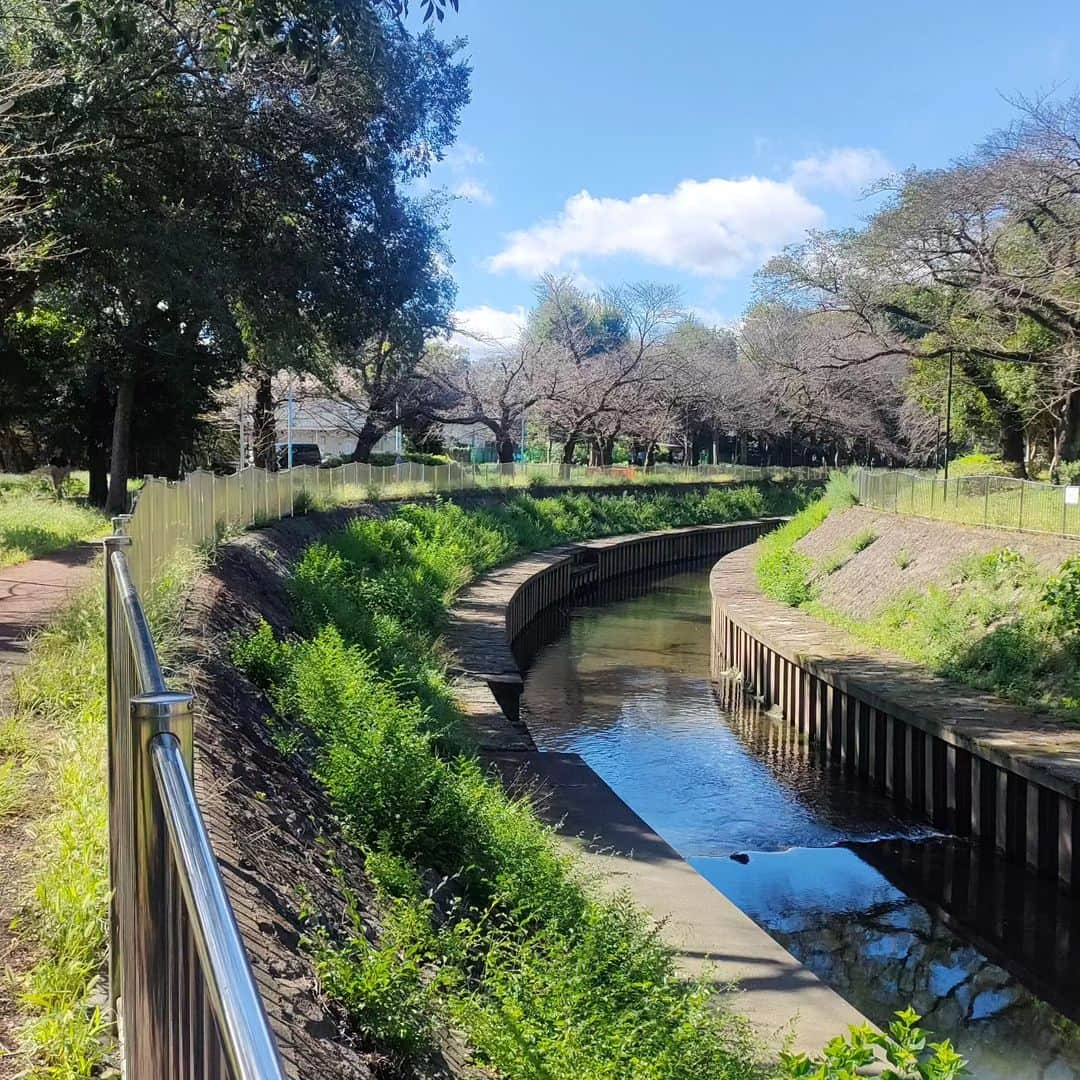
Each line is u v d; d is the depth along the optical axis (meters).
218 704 7.86
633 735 19.69
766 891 12.49
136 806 2.26
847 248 31.95
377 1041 4.82
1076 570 16.97
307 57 9.18
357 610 17.47
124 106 17.27
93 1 11.95
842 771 17.75
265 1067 1.15
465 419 49.22
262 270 20.42
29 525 18.80
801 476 69.00
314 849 6.74
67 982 3.61
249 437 42.66
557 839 10.62
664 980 6.73
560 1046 5.18
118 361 26.27
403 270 22.67
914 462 58.91
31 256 15.48
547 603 35.72
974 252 26.16
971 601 19.31
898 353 33.19
